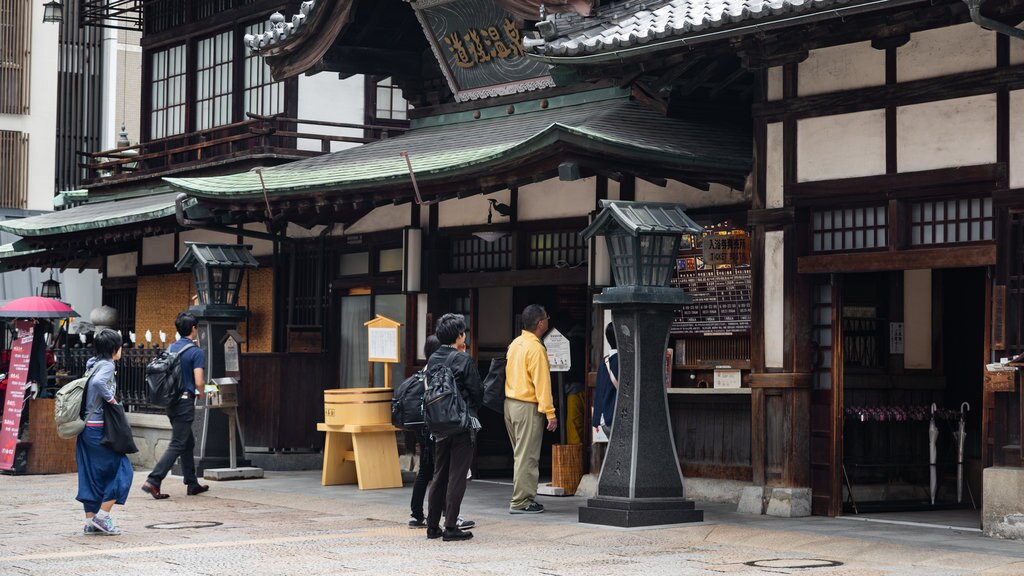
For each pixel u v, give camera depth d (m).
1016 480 10.38
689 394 13.52
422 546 10.26
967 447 13.77
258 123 19.69
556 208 14.86
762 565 9.12
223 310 16.20
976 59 10.81
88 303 31.84
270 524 11.72
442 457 10.64
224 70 21.17
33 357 18.02
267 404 17.48
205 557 9.70
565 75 12.34
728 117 13.89
